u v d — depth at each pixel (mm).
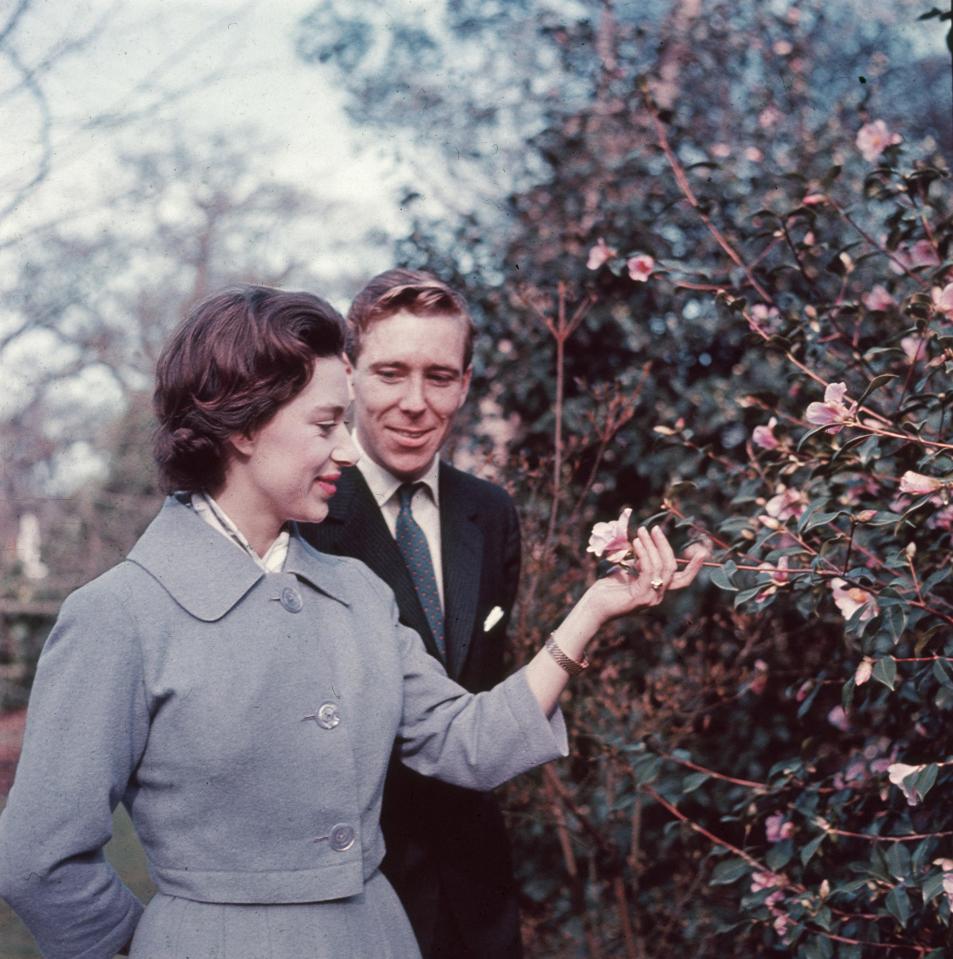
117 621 1291
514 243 3441
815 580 1646
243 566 1384
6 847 1242
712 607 3090
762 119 3234
